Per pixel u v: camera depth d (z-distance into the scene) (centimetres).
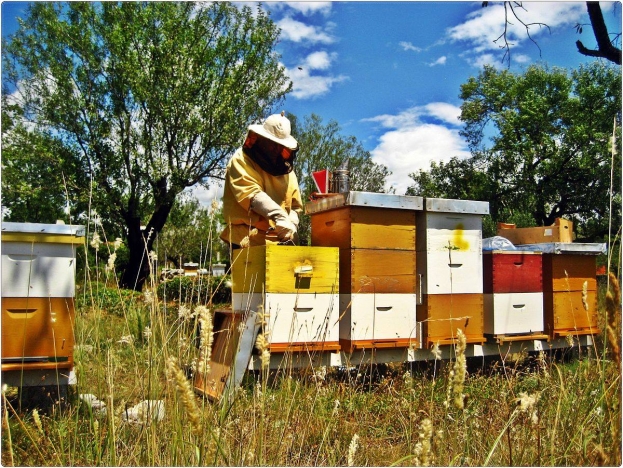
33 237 353
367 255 463
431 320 481
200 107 1875
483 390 405
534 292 556
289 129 502
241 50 1944
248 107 1939
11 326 346
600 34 664
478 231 518
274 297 418
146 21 1806
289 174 540
